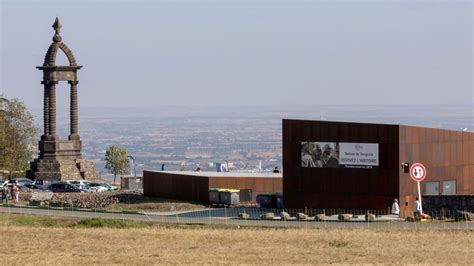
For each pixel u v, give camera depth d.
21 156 174.62
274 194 101.12
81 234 74.25
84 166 155.50
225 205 105.75
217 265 57.84
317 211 94.69
